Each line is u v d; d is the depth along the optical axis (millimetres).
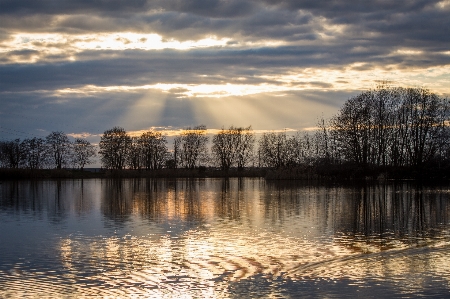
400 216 46125
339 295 21578
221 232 37281
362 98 108125
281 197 67750
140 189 89688
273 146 140000
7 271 25797
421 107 107375
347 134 106875
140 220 44312
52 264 27234
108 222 43156
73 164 162375
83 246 32125
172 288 22797
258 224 41406
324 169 109250
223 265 26844
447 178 102000
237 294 21859
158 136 164250
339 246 31734
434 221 42719
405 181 100625
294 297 21344
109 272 25562
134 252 30188
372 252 29844
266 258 28344
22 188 93250
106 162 158750
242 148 165750
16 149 156750
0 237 35688
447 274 24625
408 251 30062
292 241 33469
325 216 46406
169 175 142375
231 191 81312
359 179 106312
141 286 23141
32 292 22328
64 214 49562
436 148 106250
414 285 22891
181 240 34000
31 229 39438
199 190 85562
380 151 108750
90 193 79062
